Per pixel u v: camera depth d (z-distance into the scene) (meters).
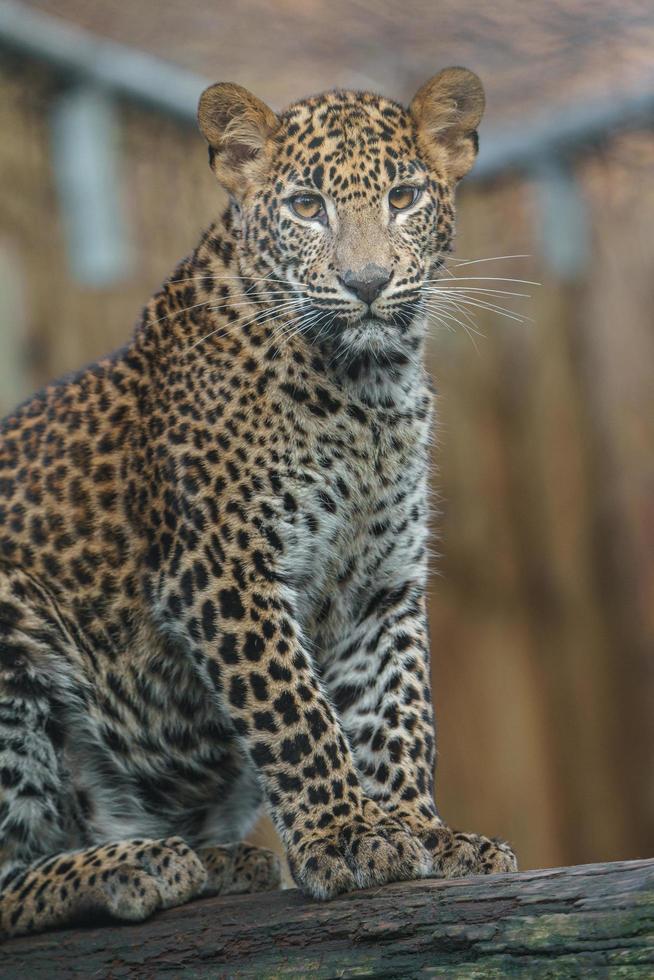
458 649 20.61
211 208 16.83
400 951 7.31
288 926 7.76
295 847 8.45
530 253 19.50
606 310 20.06
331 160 9.59
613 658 20.91
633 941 6.69
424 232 9.79
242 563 9.15
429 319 10.12
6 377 16.12
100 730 9.69
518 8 15.13
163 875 8.75
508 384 20.73
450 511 20.77
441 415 20.78
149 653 9.71
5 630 9.41
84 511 9.76
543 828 20.48
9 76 15.82
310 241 9.51
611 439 20.70
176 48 15.70
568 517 20.84
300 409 9.32
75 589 9.70
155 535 9.49
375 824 8.45
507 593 20.88
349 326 9.31
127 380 9.97
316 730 8.77
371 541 9.65
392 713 9.43
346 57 15.84
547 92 16.80
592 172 18.42
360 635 9.71
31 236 16.25
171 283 10.04
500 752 20.50
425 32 15.54
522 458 20.89
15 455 10.11
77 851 9.23
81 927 8.75
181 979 7.97
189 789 10.02
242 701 8.99
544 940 6.88
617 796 20.73
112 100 16.19
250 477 9.22
